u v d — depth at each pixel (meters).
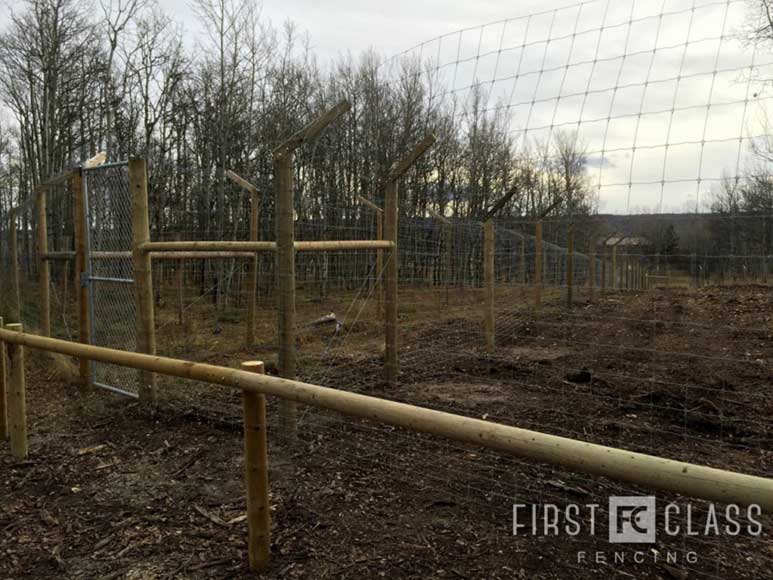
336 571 2.49
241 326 9.80
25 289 10.41
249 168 17.78
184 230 11.50
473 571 2.45
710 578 2.37
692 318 9.36
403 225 9.18
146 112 19.19
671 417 4.63
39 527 3.00
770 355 6.80
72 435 4.39
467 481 3.35
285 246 4.15
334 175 16.62
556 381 5.85
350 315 10.21
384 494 3.23
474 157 8.87
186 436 4.32
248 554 2.61
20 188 20.91
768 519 2.88
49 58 16.48
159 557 2.68
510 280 10.81
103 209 5.52
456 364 6.74
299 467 3.64
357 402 2.05
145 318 5.03
